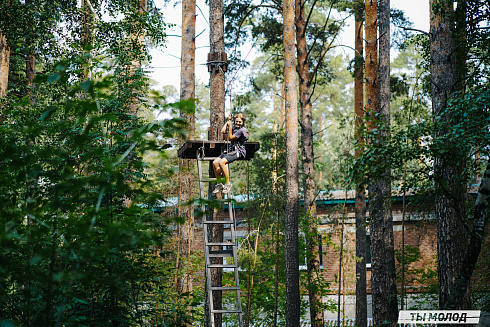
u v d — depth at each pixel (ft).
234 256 28.35
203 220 29.09
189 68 54.80
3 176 11.79
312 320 53.67
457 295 30.76
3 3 48.39
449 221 35.12
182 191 41.98
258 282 50.60
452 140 28.96
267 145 58.49
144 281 26.45
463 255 34.86
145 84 32.12
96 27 46.01
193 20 56.13
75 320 17.04
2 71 55.26
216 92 38.63
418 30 50.08
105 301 24.84
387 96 49.70
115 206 22.70
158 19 46.93
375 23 54.65
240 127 31.91
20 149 10.84
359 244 58.13
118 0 49.80
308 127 61.21
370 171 32.40
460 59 42.04
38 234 11.89
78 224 11.51
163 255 28.25
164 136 10.27
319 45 81.00
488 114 28.58
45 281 12.07
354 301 64.64
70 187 10.97
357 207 59.00
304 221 54.19
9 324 9.49
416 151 30.58
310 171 59.88
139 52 37.52
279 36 74.74
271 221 50.31
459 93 34.27
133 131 10.11
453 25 38.47
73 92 9.97
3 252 12.39
